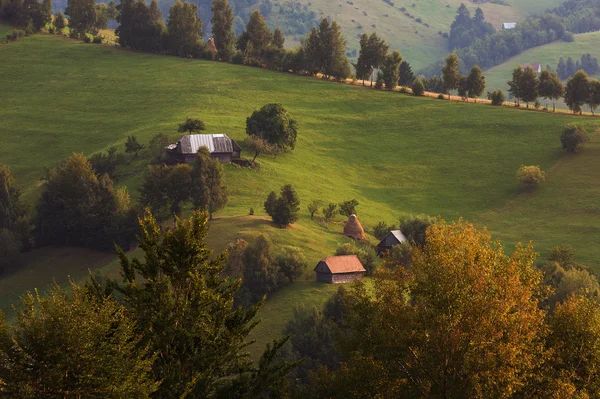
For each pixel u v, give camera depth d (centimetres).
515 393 5400
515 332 5159
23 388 3950
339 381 5816
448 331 5231
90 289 5019
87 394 4025
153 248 5416
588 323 5644
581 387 5597
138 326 5028
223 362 5169
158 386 4538
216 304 5359
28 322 4141
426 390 5462
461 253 5597
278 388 5378
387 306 5756
